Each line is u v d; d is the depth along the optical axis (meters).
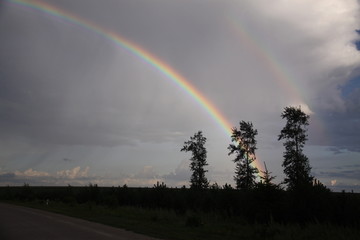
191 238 15.19
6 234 15.82
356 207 19.36
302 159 42.47
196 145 60.06
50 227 18.73
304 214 20.70
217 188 36.00
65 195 64.06
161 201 41.22
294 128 44.09
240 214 26.39
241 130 52.28
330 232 16.38
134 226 19.59
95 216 27.09
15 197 77.69
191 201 38.06
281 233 17.34
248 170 51.38
